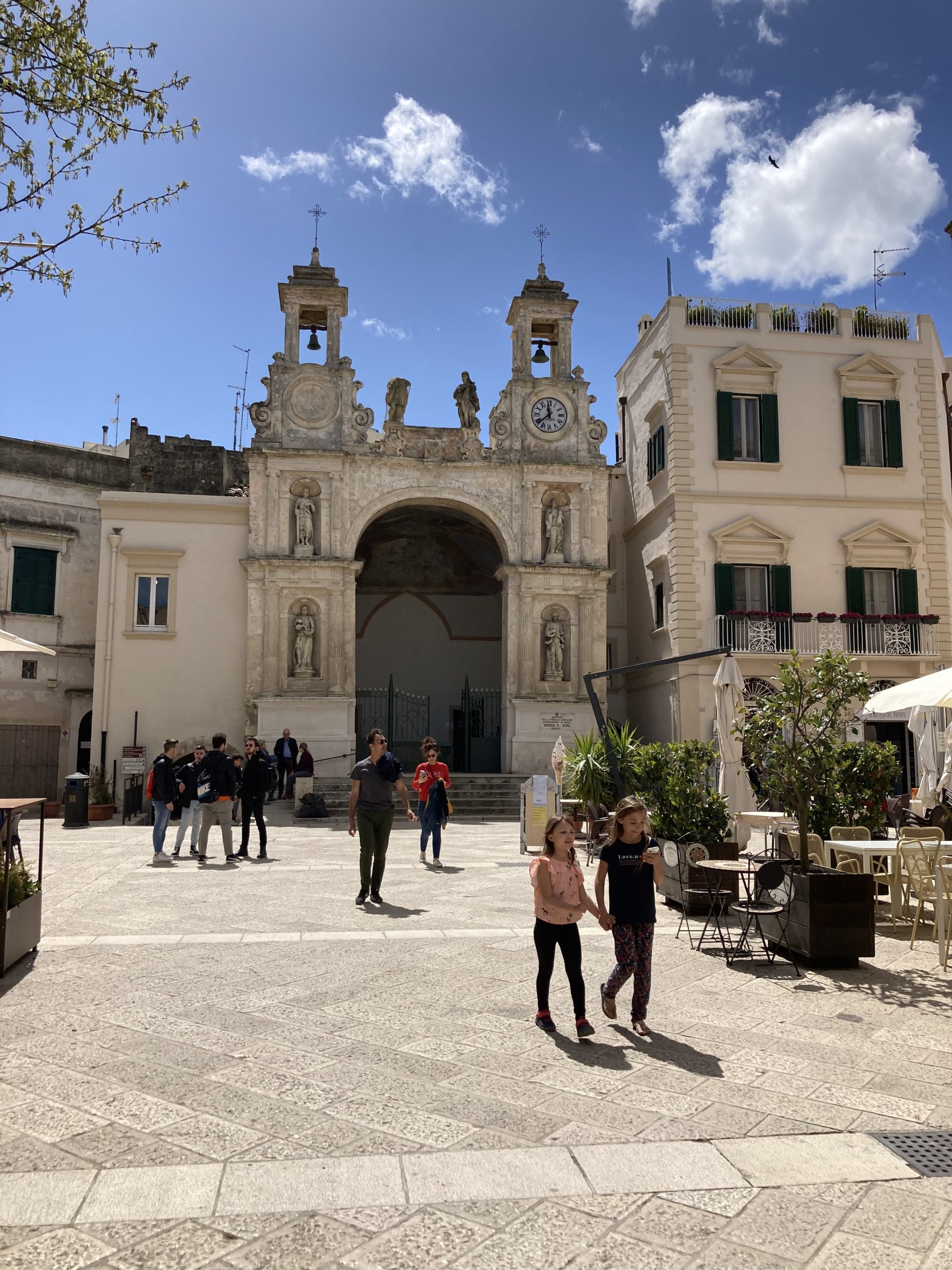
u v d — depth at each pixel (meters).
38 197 7.86
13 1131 4.86
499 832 20.77
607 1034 6.57
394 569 35.47
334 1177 4.37
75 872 14.10
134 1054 6.00
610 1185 4.34
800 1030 6.72
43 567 31.28
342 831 20.41
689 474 28.31
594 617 29.56
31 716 30.62
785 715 9.70
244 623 28.47
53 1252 3.74
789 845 10.55
